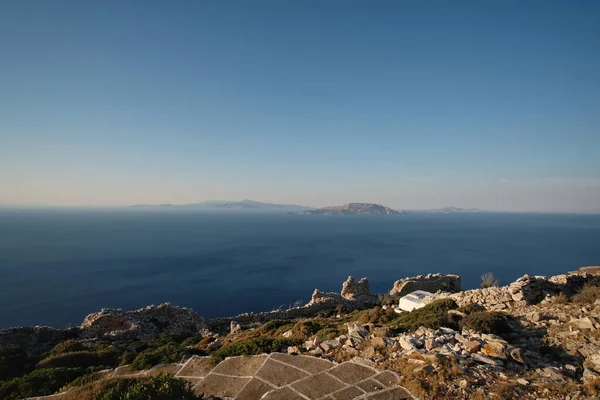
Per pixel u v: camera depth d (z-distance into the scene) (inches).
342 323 935.0
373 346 529.7
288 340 620.7
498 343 480.4
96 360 742.5
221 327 1272.1
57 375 602.9
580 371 432.1
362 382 432.5
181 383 435.8
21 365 734.5
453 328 637.3
